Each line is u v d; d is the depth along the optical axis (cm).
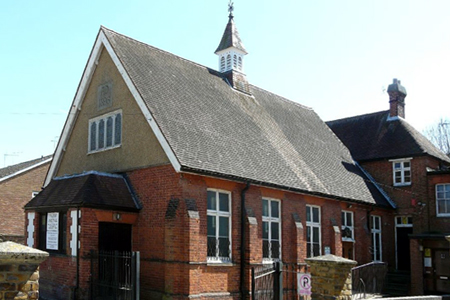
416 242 2458
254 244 1812
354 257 2442
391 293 2355
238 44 2659
